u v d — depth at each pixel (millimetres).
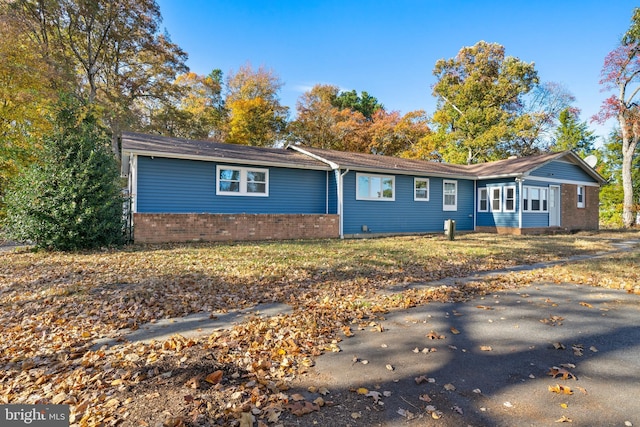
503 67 31766
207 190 13344
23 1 20656
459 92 33156
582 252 11078
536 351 3648
